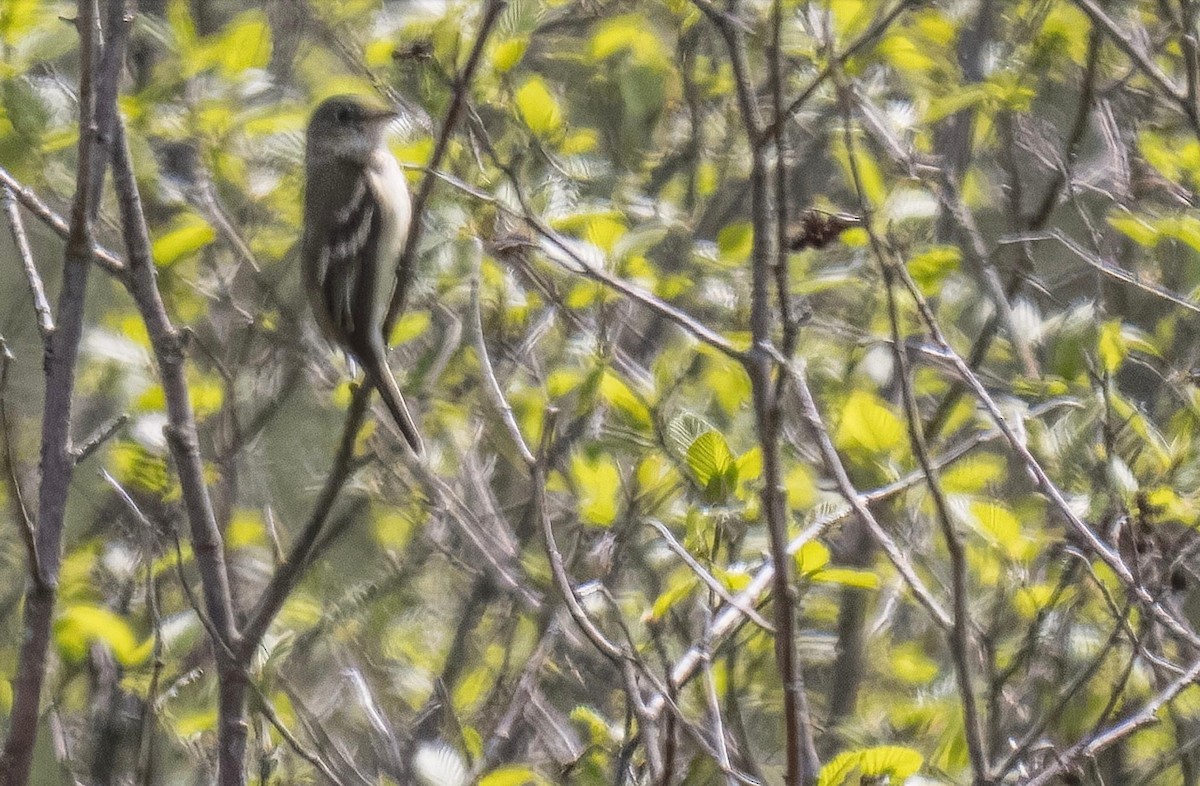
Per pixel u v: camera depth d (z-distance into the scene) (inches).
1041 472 311.3
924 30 455.8
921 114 457.7
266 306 463.5
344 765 377.1
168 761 403.9
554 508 484.4
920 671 414.3
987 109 447.2
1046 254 515.5
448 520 475.8
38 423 528.4
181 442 313.3
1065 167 430.0
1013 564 375.2
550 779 408.8
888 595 447.8
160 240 403.2
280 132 448.1
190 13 486.9
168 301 442.3
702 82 508.7
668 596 331.9
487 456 524.1
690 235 497.0
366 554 506.6
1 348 273.0
